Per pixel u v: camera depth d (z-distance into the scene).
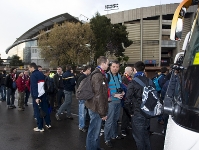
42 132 5.92
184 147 1.59
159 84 6.86
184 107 1.80
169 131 1.98
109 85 5.03
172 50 66.75
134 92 3.62
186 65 2.05
